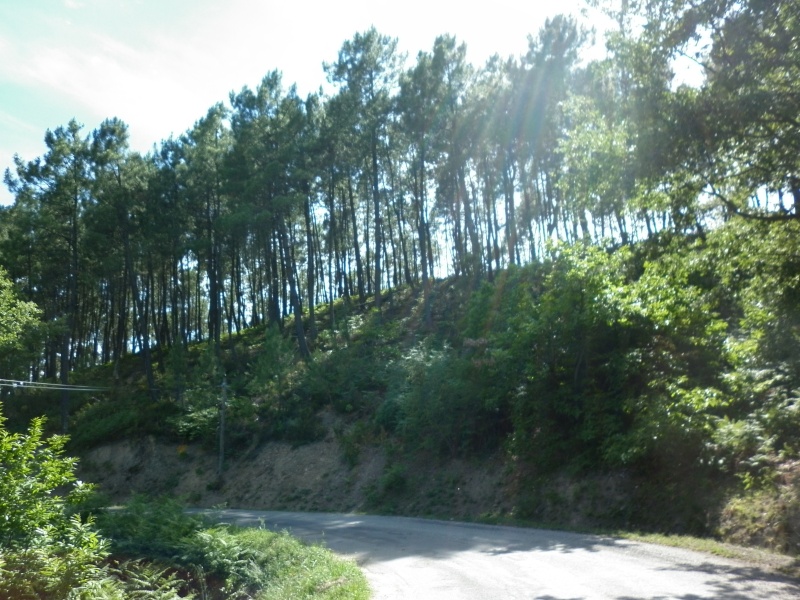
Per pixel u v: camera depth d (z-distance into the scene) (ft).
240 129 167.94
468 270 180.96
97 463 154.20
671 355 73.15
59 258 173.58
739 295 60.18
